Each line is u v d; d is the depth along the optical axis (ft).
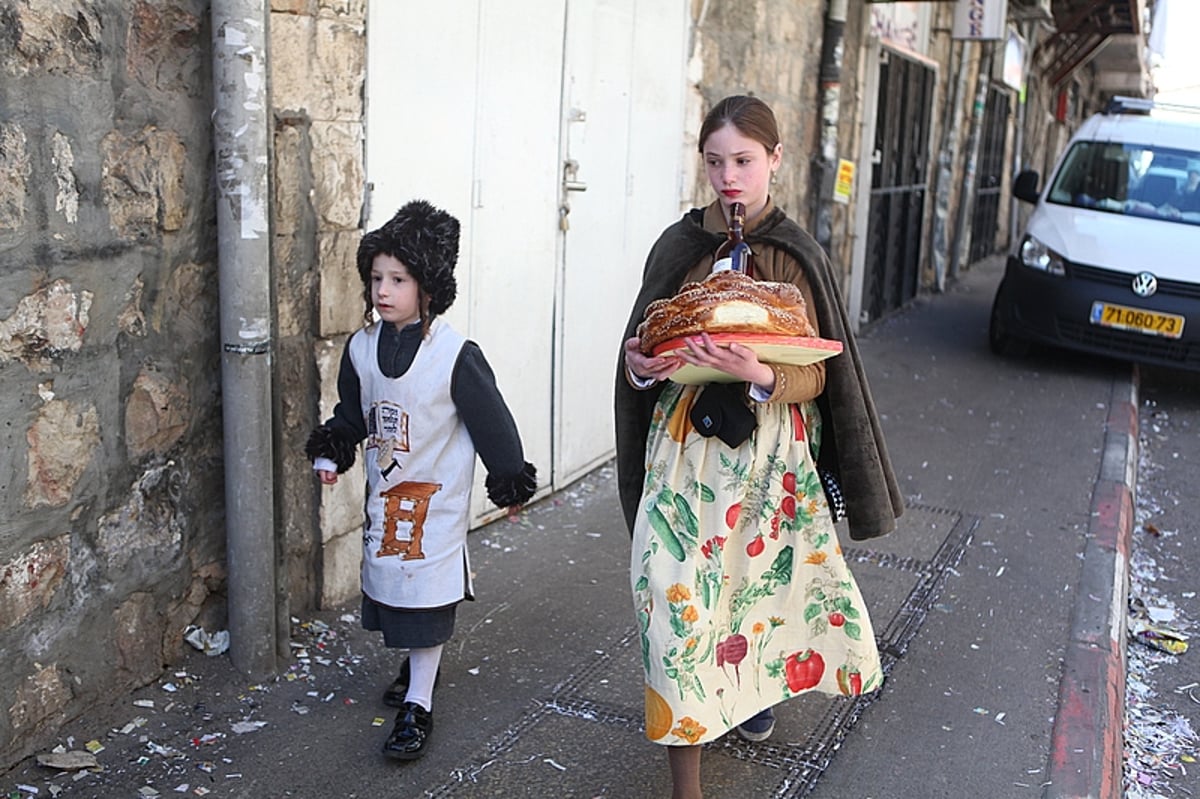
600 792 9.43
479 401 9.52
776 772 9.89
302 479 11.74
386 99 12.06
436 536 9.77
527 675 11.41
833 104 27.45
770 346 7.72
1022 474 19.33
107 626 9.74
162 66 9.46
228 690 10.51
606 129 17.01
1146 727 12.30
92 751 9.36
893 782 9.85
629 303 18.70
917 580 14.47
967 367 28.25
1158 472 21.89
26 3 8.00
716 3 20.71
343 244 11.64
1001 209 60.70
